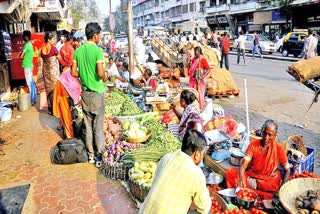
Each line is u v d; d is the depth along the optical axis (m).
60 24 25.72
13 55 10.64
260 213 3.34
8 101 9.14
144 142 5.47
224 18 49.25
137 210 3.91
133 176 4.11
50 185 4.50
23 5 8.79
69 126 5.91
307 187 3.68
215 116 6.02
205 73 7.73
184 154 2.70
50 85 7.82
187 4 64.88
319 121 7.75
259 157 3.94
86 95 5.02
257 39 23.33
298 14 34.38
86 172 4.88
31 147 5.89
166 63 15.23
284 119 7.96
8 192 4.31
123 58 16.44
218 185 4.30
